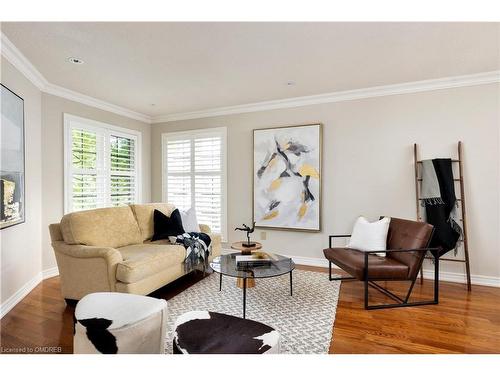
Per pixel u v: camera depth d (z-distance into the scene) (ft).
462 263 10.58
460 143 10.41
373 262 8.76
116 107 14.11
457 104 10.57
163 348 5.52
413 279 8.59
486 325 7.34
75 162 12.24
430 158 10.96
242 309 8.32
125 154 14.79
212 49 8.25
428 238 8.54
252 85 11.27
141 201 15.74
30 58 8.82
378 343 6.49
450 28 7.16
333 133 12.46
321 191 12.60
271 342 4.61
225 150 14.58
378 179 11.75
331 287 10.09
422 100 11.05
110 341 4.78
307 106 12.89
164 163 16.17
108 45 8.00
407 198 11.31
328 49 8.26
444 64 9.34
